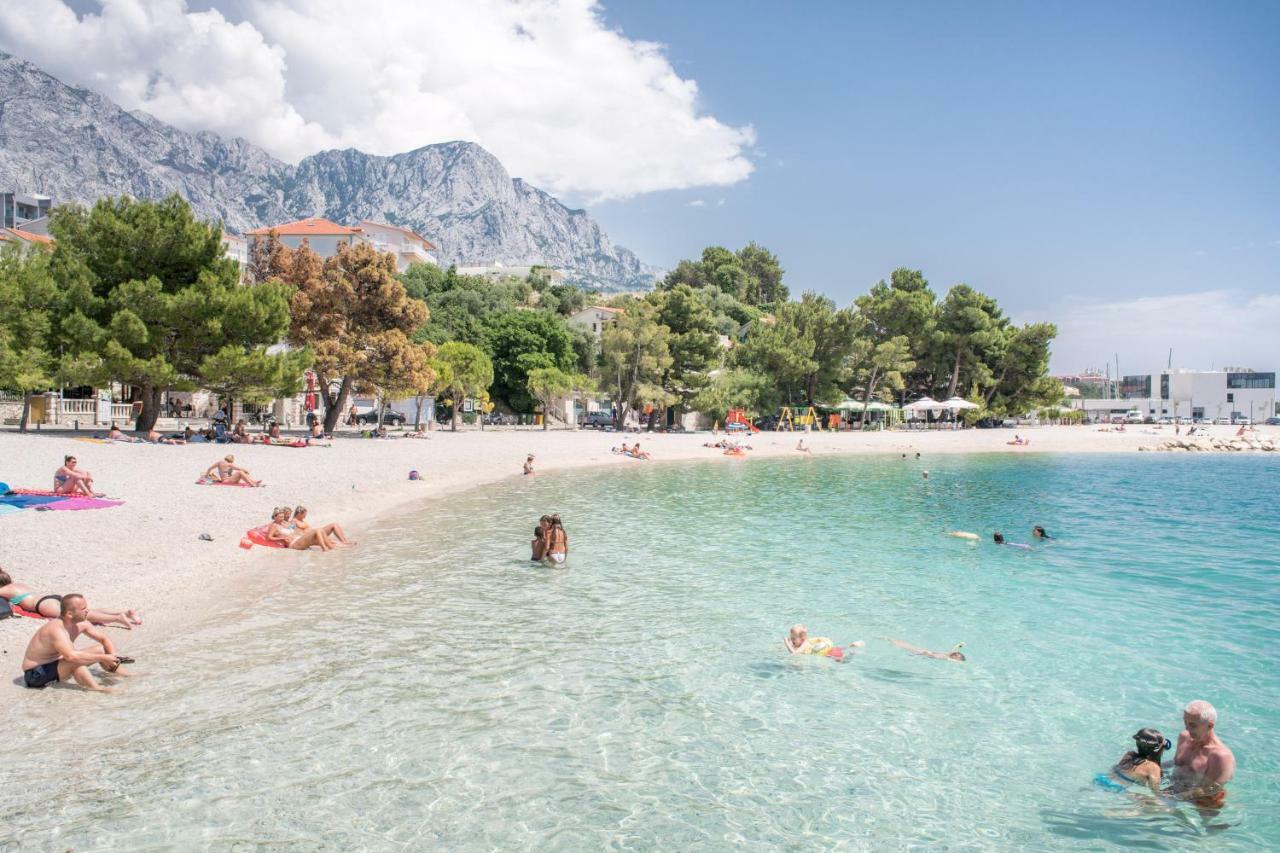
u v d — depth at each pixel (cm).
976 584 1501
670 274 17488
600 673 962
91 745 725
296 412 5984
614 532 2050
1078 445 6956
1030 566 1688
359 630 1107
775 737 796
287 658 979
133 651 985
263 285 3650
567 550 1680
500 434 5888
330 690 878
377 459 3528
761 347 7438
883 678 975
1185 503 2898
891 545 1916
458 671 954
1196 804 684
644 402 6675
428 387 4769
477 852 573
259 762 703
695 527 2153
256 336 3572
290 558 1594
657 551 1783
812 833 618
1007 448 6544
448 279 10300
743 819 636
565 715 833
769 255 18912
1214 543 2011
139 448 3116
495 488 3009
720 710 861
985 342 8406
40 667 853
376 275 4403
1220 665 1041
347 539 1822
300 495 2347
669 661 1013
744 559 1705
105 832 583
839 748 775
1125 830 639
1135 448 6919
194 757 708
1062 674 999
